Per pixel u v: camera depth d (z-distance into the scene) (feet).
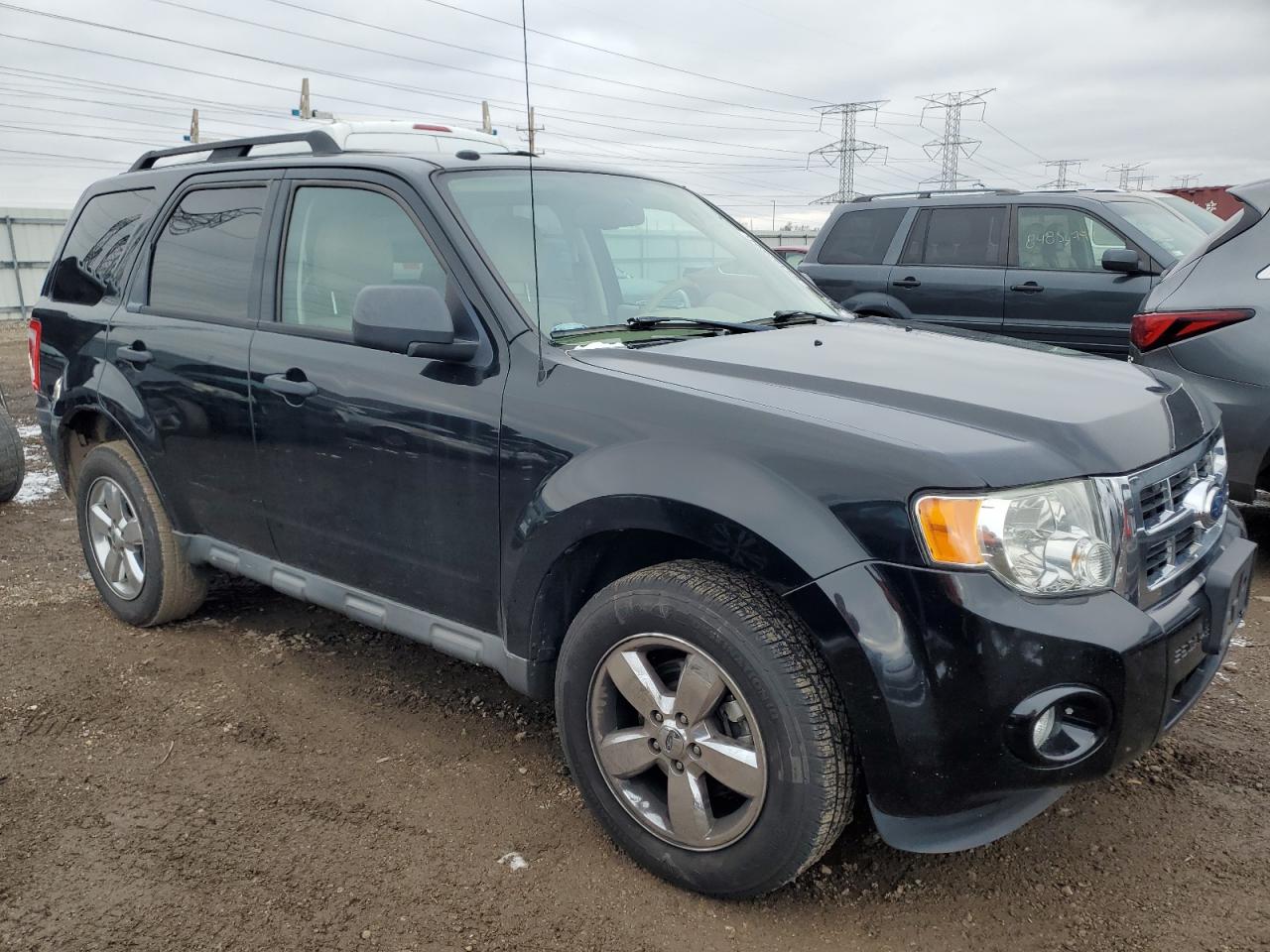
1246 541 8.71
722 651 7.25
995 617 6.50
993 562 6.59
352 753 10.18
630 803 8.10
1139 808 8.95
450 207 9.58
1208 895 7.73
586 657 8.17
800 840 7.14
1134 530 7.04
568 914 7.67
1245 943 7.19
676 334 9.73
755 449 7.29
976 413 7.35
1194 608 7.41
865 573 6.74
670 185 12.53
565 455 8.20
